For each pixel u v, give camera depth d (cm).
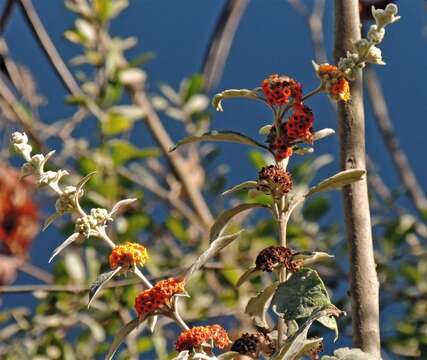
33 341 643
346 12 268
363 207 263
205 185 803
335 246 695
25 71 741
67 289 602
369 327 259
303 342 219
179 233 727
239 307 653
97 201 671
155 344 598
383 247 719
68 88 702
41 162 248
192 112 756
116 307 640
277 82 240
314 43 795
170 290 238
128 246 243
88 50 725
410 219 725
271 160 664
